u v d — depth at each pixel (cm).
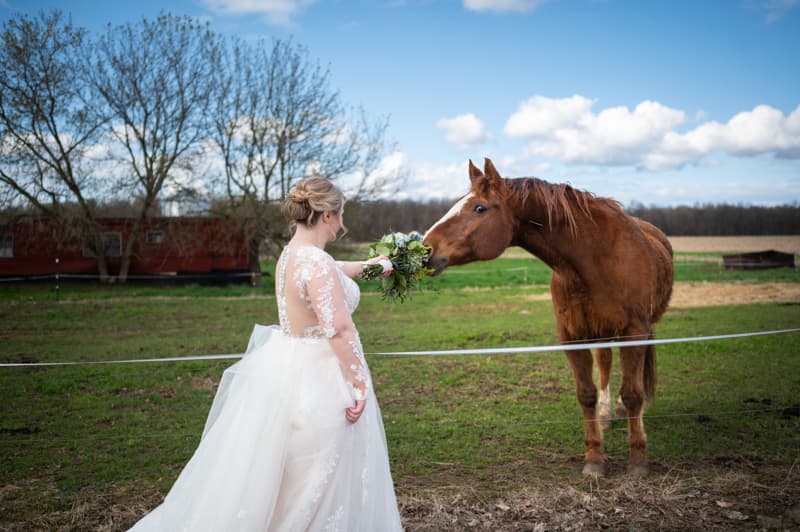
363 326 1106
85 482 384
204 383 666
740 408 530
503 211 376
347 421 225
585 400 395
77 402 585
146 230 2158
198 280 2166
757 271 2220
